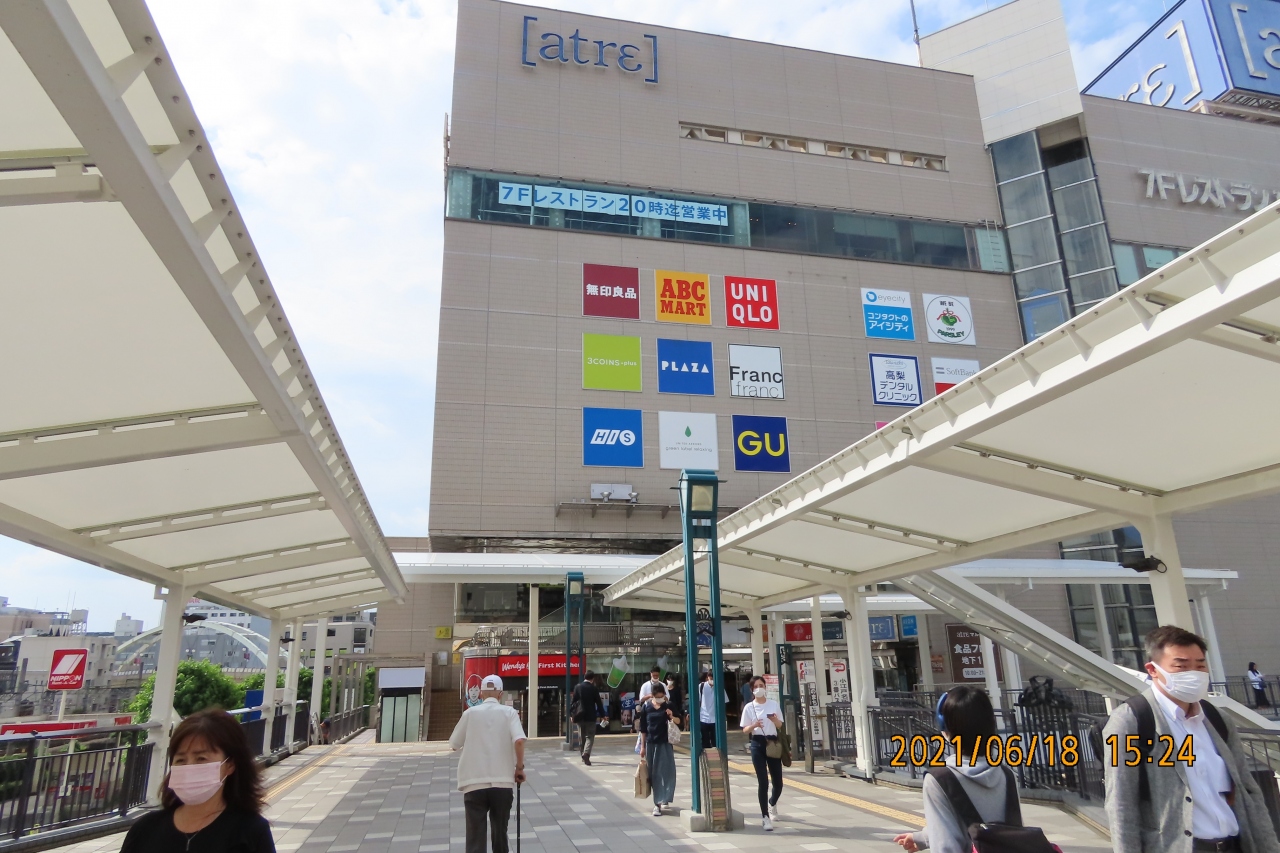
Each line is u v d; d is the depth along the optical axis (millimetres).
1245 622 32000
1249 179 38781
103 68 3236
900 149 37062
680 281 32250
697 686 9469
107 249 4746
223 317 4785
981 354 34562
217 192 4535
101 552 9750
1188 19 51156
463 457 28578
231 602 14898
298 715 20719
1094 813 8617
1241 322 5270
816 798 11086
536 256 31188
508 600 33438
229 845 2604
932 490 8898
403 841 8641
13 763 8172
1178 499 8125
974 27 40156
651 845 8125
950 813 2977
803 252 34062
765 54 36781
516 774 6504
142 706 36844
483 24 33750
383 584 16953
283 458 8211
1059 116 37312
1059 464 7980
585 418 29828
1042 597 31719
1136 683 12203
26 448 6281
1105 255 35188
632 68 34750
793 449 31391
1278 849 3008
